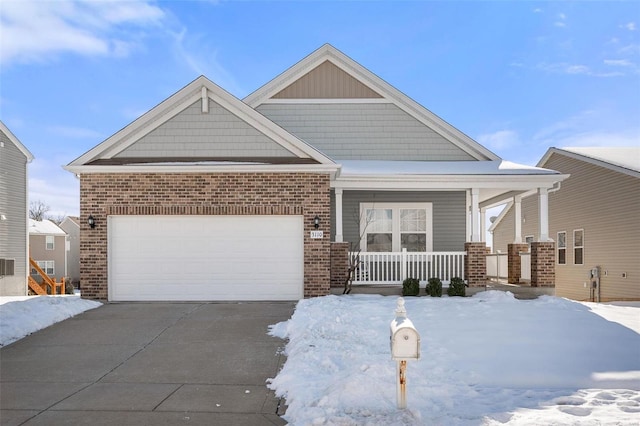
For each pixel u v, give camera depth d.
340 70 16.97
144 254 12.76
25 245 24.38
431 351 7.90
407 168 15.27
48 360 7.81
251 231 12.84
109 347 8.50
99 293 12.62
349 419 5.16
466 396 6.02
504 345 8.28
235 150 13.07
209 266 12.79
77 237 50.72
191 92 13.07
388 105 16.89
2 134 22.80
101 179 12.73
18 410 5.79
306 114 16.86
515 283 15.47
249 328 9.71
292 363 7.30
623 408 5.60
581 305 12.10
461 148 16.78
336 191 14.27
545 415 5.34
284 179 12.84
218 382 6.79
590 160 19.97
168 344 8.66
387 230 16.62
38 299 11.84
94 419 5.51
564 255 22.38
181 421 5.46
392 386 6.05
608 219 19.19
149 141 13.08
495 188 14.52
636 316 10.73
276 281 12.82
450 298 13.04
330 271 13.88
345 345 8.09
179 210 12.70
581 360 7.50
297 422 5.31
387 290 13.73
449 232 16.66
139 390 6.48
